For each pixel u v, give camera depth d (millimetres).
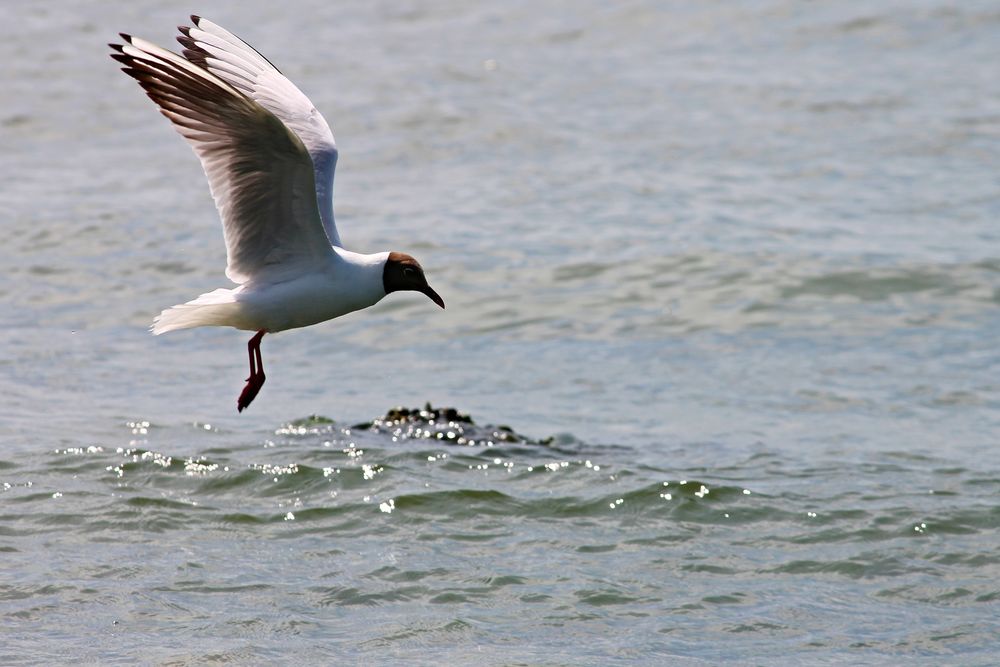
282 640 9156
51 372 15570
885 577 10461
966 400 15031
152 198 22688
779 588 10250
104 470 12172
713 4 34438
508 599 9930
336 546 10789
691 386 15648
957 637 9469
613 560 10672
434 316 18172
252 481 12039
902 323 17797
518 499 11781
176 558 10445
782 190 22906
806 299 18609
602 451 13344
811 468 12820
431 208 22156
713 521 11461
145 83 9219
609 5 34812
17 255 19906
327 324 17922
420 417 13945
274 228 9906
